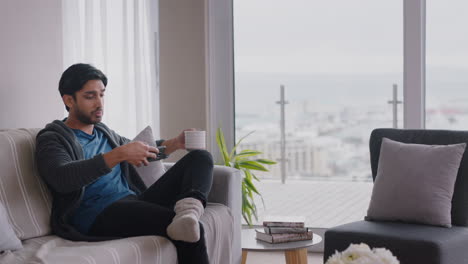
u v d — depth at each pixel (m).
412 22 4.13
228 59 4.57
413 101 4.16
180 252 2.59
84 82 2.85
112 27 4.29
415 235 2.81
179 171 2.86
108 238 2.61
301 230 3.11
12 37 3.38
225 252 3.05
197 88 4.54
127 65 4.29
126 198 2.87
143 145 2.64
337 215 4.46
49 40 3.69
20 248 2.44
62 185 2.56
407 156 3.21
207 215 2.91
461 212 3.12
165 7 4.55
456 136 3.26
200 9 4.50
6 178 2.64
